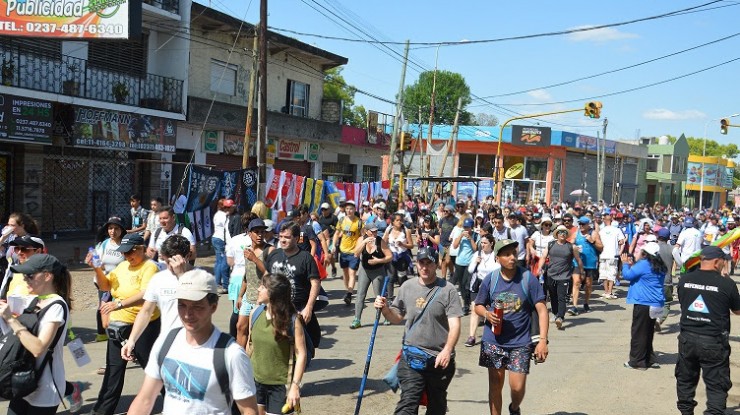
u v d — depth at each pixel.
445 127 47.91
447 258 13.90
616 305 13.92
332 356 8.88
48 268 4.67
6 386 4.36
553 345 10.10
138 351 5.89
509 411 6.35
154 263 6.23
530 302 5.93
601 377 8.36
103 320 6.02
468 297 12.20
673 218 21.48
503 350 5.93
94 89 18.28
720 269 6.38
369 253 10.50
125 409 6.38
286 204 18.48
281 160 27.56
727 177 80.44
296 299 6.82
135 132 19.00
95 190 19.22
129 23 12.27
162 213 8.88
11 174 16.81
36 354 4.38
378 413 6.64
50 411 4.56
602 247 13.10
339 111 30.98
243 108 23.84
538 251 12.74
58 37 12.32
